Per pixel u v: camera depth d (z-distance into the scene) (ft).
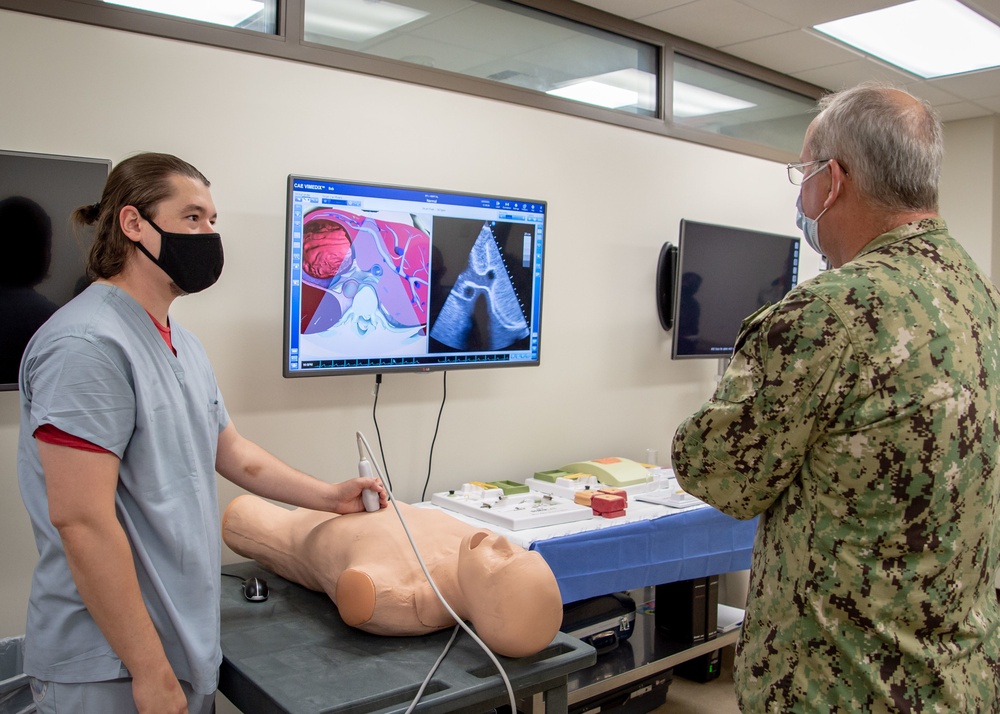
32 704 5.03
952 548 3.55
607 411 10.59
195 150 7.11
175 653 4.24
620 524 7.52
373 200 7.55
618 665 8.63
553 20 9.96
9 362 6.07
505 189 9.27
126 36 6.72
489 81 9.06
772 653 3.91
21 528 6.40
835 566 3.67
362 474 5.54
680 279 10.16
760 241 11.16
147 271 4.30
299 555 5.60
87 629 4.03
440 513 5.67
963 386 3.55
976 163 15.46
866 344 3.53
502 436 9.48
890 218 3.87
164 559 4.22
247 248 7.44
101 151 6.64
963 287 3.74
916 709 3.55
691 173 11.39
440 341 8.18
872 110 3.84
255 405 7.59
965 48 11.57
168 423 4.24
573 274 10.04
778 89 13.06
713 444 3.85
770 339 3.68
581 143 10.02
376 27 8.37
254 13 7.54
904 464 3.49
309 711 3.93
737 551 8.52
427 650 4.71
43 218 6.15
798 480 3.85
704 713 9.48
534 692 4.54
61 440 3.74
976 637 3.71
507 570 4.43
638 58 10.93
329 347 7.45
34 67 6.32
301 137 7.70
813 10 10.06
